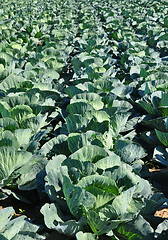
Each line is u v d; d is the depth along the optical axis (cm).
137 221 362
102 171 388
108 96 629
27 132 481
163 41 1235
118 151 464
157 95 669
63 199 388
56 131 631
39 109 573
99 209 352
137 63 954
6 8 2444
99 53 1051
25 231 326
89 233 337
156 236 354
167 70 861
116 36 1480
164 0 2934
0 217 336
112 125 535
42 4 2945
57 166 423
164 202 423
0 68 857
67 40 1338
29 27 1564
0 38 1359
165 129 620
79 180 384
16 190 482
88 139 464
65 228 342
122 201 338
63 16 2056
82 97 625
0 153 407
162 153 557
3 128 493
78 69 875
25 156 418
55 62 923
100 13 2320
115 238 359
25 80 730
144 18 1872
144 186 418
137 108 739
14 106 586
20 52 1087
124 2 3003
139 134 683
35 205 471
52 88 776
